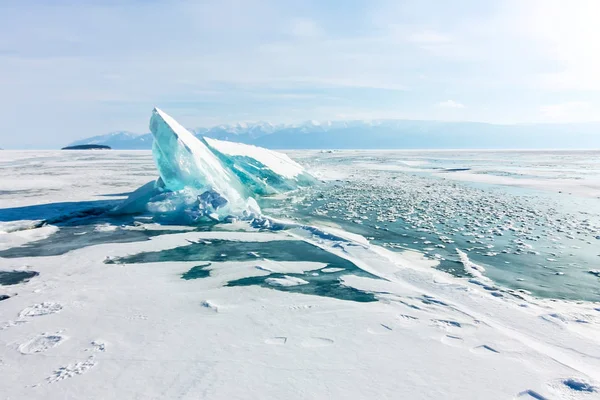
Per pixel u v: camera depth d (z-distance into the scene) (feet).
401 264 22.89
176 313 15.38
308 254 24.94
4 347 12.55
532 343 12.82
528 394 9.73
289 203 48.39
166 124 39.52
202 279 19.98
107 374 10.72
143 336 13.24
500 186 65.41
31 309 15.87
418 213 41.11
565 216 38.93
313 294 17.70
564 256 25.29
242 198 42.57
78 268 22.11
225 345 12.48
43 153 242.99
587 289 19.35
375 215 40.06
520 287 19.67
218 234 30.68
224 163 51.13
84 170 101.71
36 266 22.57
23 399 9.59
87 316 15.10
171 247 26.84
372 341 12.76
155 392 9.77
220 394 9.64
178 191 39.86
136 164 131.13
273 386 10.00
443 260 24.41
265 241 28.53
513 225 34.86
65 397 9.65
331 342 12.69
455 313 15.29
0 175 84.53
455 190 60.49
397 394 9.68
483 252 26.27
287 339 12.92
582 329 14.12
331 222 36.42
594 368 11.24
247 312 15.43
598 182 69.56
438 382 10.25
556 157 185.47
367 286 18.72
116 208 41.57
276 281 19.56
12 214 38.73
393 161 153.17
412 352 11.98
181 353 11.93
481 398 9.54
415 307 15.99
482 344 12.56
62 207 43.16
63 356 11.87
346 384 10.12
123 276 20.51
